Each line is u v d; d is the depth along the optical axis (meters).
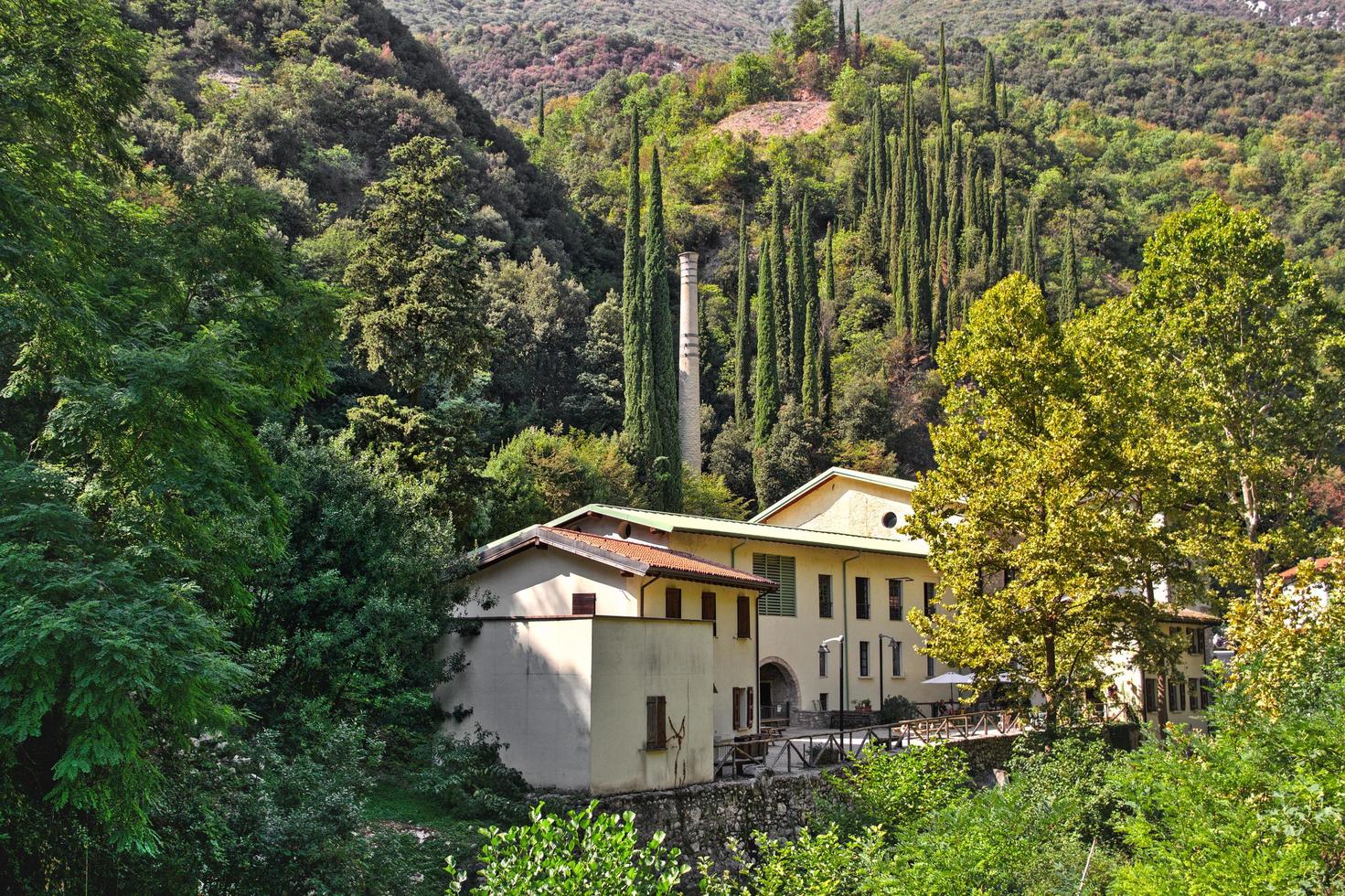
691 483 76.12
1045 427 33.84
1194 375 37.28
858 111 170.12
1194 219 38.72
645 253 75.81
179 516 15.05
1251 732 17.91
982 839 17.94
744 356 97.12
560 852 14.13
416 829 21.62
